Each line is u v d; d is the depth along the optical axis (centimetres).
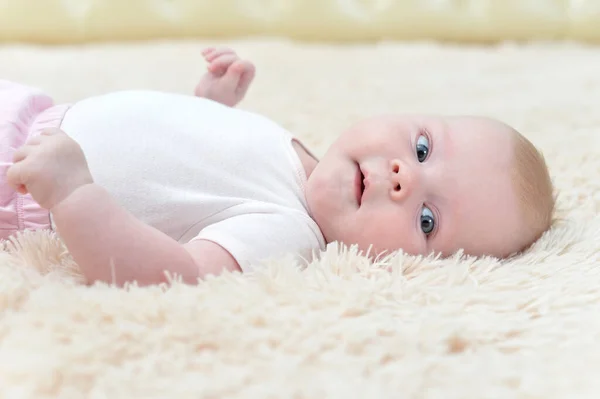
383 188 110
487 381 79
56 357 77
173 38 279
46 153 90
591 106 192
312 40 285
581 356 85
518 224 115
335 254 101
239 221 106
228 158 114
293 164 117
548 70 236
